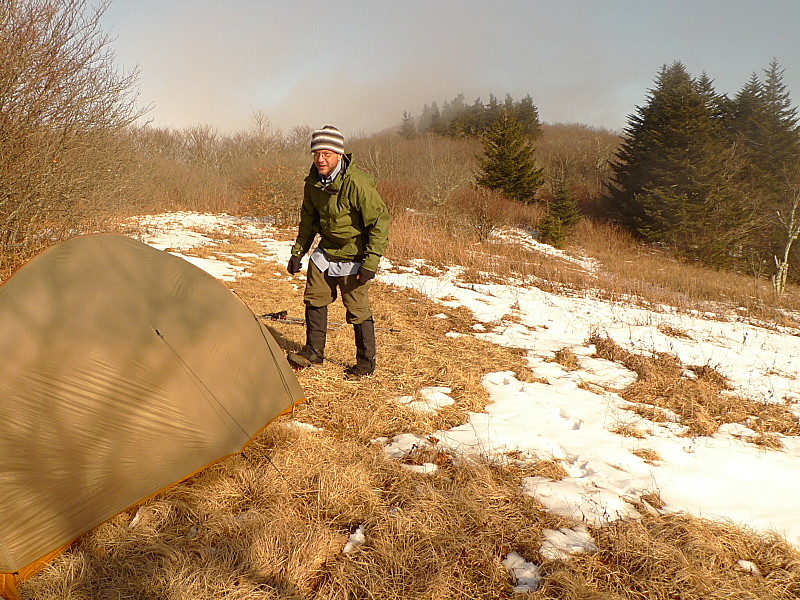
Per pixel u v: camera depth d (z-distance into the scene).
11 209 7.72
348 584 2.07
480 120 56.91
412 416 3.67
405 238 13.41
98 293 2.57
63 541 2.08
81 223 9.28
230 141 42.66
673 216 23.83
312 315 4.27
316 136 3.60
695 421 3.95
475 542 2.34
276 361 3.33
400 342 5.51
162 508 2.44
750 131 31.02
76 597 1.94
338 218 3.78
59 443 2.17
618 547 2.32
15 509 1.99
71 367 2.30
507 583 2.14
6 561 1.91
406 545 2.30
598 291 10.44
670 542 2.39
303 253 4.27
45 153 7.76
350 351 4.87
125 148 11.46
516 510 2.62
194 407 2.62
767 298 13.41
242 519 2.40
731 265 23.23
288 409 3.29
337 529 2.42
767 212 24.88
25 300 2.36
